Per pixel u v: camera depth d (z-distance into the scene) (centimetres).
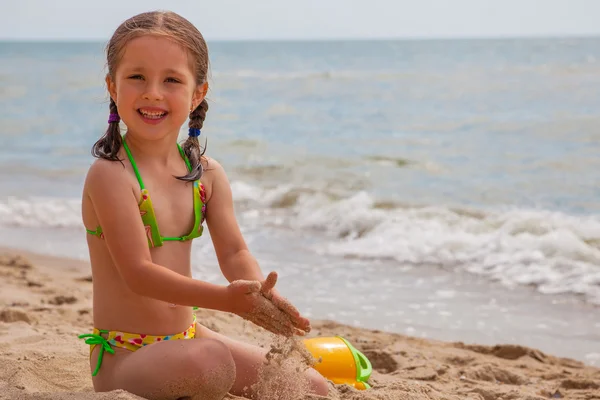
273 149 1393
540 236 745
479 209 888
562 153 1253
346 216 848
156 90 265
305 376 298
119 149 272
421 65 3575
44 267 676
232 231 297
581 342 498
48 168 1241
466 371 415
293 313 260
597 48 5206
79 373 331
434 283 631
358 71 3181
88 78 3256
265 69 3572
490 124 1582
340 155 1311
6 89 2731
